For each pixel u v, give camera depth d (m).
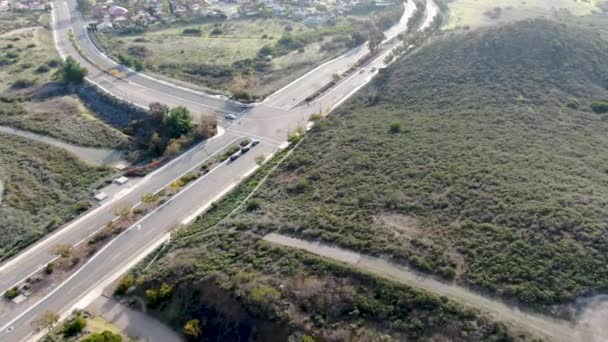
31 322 52.84
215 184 77.62
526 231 49.66
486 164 64.38
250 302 46.69
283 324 44.56
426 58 111.06
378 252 50.28
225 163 83.38
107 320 51.84
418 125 81.88
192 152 87.12
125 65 129.25
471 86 94.88
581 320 40.50
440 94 94.56
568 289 42.81
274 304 45.75
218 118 98.69
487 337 39.91
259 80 119.31
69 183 79.94
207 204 72.75
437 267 47.09
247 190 73.75
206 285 50.25
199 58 139.88
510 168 62.72
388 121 86.38
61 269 60.16
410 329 41.88
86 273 59.59
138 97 108.56
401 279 46.31
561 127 77.00
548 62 98.88
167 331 49.75
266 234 57.00
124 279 56.09
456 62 105.00
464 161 66.25
